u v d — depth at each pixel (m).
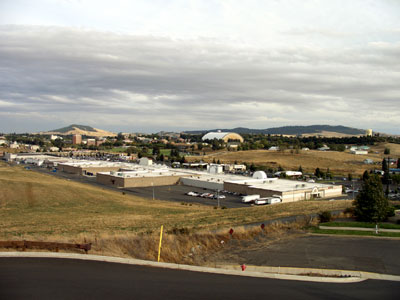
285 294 14.92
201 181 108.25
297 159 195.38
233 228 29.91
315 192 92.12
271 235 29.52
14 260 17.36
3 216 47.84
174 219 41.91
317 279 17.67
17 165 168.88
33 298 12.77
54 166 161.88
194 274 16.98
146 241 23.55
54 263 17.11
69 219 43.38
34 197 65.81
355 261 22.44
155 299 13.34
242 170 170.12
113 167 148.50
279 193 84.50
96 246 21.45
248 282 16.31
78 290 13.78
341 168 171.62
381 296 15.48
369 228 31.77
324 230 31.20
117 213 53.34
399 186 115.00
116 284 14.71
